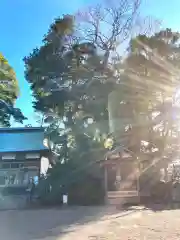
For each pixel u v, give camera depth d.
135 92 20.89
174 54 21.09
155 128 21.70
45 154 22.64
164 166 21.03
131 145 20.97
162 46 20.55
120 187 19.30
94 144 20.33
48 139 22.31
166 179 21.03
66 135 21.64
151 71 20.72
